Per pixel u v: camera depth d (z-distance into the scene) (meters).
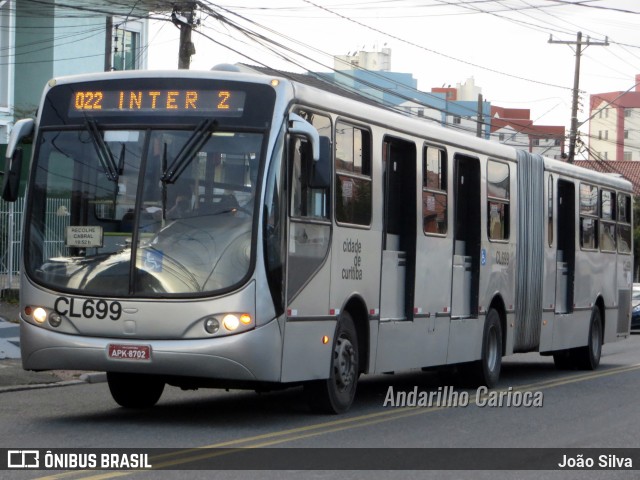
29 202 13.91
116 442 12.23
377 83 106.75
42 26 43.25
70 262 13.54
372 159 15.91
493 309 20.56
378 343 16.05
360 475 10.69
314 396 14.96
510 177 21.31
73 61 43.56
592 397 18.94
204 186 13.35
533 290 22.41
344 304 14.98
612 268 27.33
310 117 14.21
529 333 22.27
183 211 13.31
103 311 13.26
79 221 13.62
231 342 12.94
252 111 13.48
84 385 19.33
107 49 42.44
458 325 18.88
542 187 23.00
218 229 13.20
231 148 13.38
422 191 17.48
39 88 43.41
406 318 17.06
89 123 13.78
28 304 13.67
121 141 13.63
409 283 17.12
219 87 13.59
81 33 43.62
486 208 20.05
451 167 18.67
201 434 12.98
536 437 13.83
